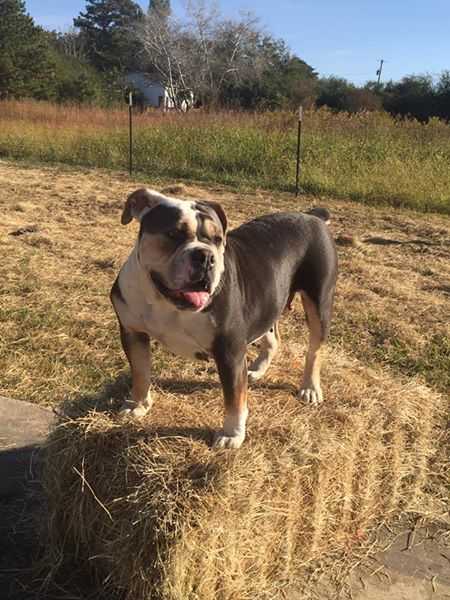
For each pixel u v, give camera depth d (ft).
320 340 4.98
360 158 20.04
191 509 3.47
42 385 6.16
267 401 4.74
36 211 13.78
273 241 4.78
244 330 4.12
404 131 23.84
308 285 5.03
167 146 22.18
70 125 26.94
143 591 3.53
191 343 4.08
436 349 7.56
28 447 5.08
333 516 4.43
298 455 4.03
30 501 4.56
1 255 10.10
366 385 5.20
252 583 3.94
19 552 4.16
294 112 26.86
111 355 6.91
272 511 3.91
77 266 9.92
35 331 7.29
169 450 3.85
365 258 11.37
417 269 10.94
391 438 4.74
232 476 3.64
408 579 4.25
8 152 23.80
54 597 3.84
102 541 3.81
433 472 5.31
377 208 16.48
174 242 3.76
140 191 4.07
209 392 4.83
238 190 18.12
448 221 15.29
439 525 4.80
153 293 3.90
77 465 3.89
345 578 4.23
